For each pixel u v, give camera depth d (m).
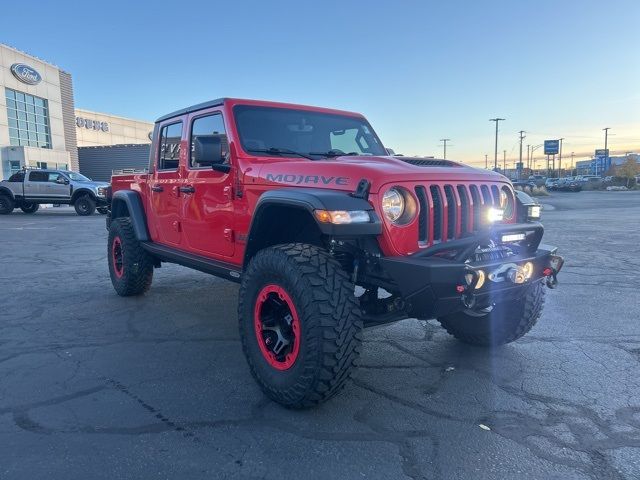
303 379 3.10
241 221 4.11
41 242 12.12
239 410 3.32
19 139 33.62
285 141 4.52
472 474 2.60
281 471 2.63
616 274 7.82
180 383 3.76
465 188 3.54
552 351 4.39
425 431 3.04
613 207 27.08
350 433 3.02
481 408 3.33
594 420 3.16
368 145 5.13
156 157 5.59
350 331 3.06
